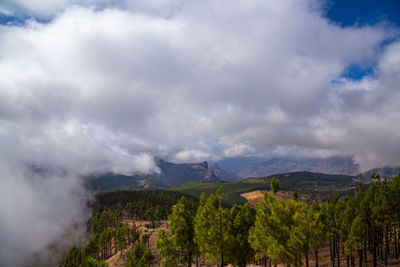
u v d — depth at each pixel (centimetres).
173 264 3656
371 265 4575
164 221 17038
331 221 4956
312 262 5497
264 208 3044
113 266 9250
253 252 3478
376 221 4325
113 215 18250
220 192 3506
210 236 3291
